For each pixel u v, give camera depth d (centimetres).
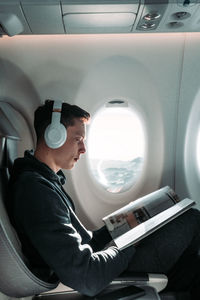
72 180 186
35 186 101
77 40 170
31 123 180
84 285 98
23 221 98
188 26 156
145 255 120
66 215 103
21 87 175
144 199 141
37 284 93
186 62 176
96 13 140
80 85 177
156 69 176
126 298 100
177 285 130
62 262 95
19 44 170
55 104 116
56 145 113
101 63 173
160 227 122
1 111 129
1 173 116
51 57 172
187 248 132
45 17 143
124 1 131
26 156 119
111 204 191
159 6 134
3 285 92
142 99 182
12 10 135
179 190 192
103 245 142
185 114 184
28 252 104
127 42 171
